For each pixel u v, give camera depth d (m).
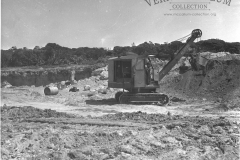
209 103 20.78
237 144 9.12
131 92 21.72
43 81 47.03
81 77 44.69
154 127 10.74
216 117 14.06
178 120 12.54
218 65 27.19
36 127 10.85
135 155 8.11
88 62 51.75
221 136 9.78
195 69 25.44
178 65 34.38
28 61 56.00
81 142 8.97
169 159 7.91
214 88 24.83
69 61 54.91
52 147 8.55
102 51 55.59
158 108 18.50
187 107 19.09
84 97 27.06
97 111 17.23
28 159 7.63
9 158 7.69
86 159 7.66
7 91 31.80
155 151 8.46
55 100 23.86
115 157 7.89
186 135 10.00
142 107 18.97
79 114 15.72
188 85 27.81
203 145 9.02
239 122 12.38
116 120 12.58
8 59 55.22
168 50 36.62
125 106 19.58
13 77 48.12
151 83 21.48
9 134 9.63
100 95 28.05
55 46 58.88
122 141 9.12
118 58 21.25
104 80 38.78
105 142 9.02
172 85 29.91
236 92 21.81
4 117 13.19
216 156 8.26
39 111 14.77
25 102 22.36
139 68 20.97
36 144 8.73
